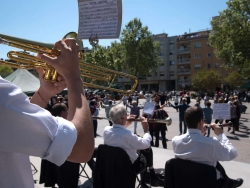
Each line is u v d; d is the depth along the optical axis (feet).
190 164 7.58
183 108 31.96
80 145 2.81
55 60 3.19
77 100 3.08
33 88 28.30
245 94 122.11
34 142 2.52
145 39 164.86
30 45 3.70
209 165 7.43
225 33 100.58
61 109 10.77
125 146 9.77
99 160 9.93
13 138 2.46
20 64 4.45
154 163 17.22
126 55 167.32
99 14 4.92
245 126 41.19
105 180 9.66
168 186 7.96
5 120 2.42
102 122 48.19
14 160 2.80
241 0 95.71
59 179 10.96
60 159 2.63
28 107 2.55
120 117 9.93
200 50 196.54
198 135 7.73
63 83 4.33
